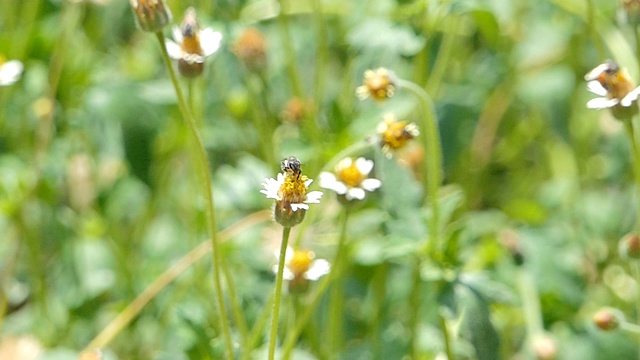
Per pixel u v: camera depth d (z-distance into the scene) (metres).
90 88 0.80
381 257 0.71
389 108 0.75
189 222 0.79
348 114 0.75
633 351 0.75
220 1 0.77
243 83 0.79
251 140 0.80
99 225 0.80
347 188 0.67
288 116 0.76
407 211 0.69
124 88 0.78
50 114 0.77
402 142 0.68
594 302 0.79
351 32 0.78
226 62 0.78
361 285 0.76
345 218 0.67
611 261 0.80
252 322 0.69
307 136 0.73
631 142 0.66
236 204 0.76
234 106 0.79
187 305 0.70
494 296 0.68
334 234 0.75
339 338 0.73
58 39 0.79
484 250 0.74
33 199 0.79
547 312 0.76
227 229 0.75
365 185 0.67
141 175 0.78
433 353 0.72
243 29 0.76
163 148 0.80
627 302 0.79
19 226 0.77
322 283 0.67
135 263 0.80
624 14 0.69
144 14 0.64
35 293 0.79
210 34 0.67
